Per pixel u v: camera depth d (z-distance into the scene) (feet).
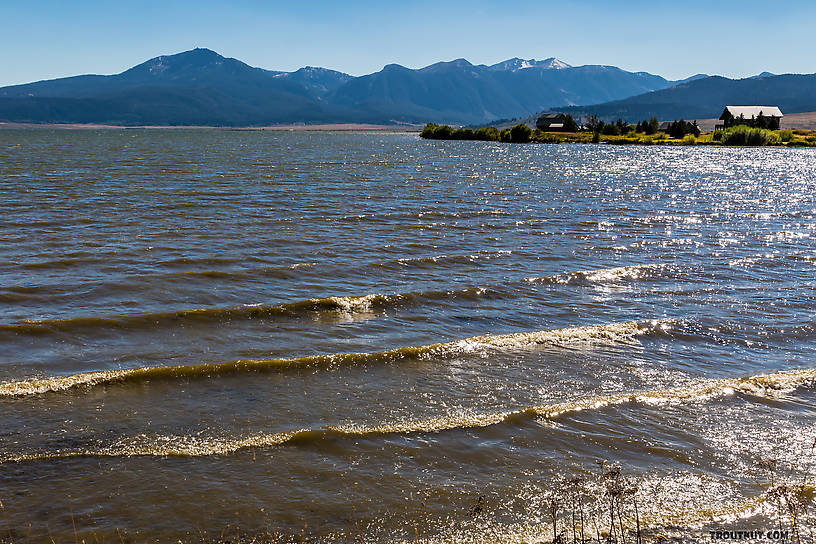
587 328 46.34
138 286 56.13
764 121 610.24
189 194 122.83
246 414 31.78
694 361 40.96
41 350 40.11
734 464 27.81
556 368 39.17
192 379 35.99
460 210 110.83
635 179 191.42
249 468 26.61
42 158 228.22
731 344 44.39
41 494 24.06
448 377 37.37
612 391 35.76
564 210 114.62
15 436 28.68
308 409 32.60
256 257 69.26
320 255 71.41
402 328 47.26
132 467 26.32
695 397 34.83
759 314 51.60
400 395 34.63
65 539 21.47
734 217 110.01
